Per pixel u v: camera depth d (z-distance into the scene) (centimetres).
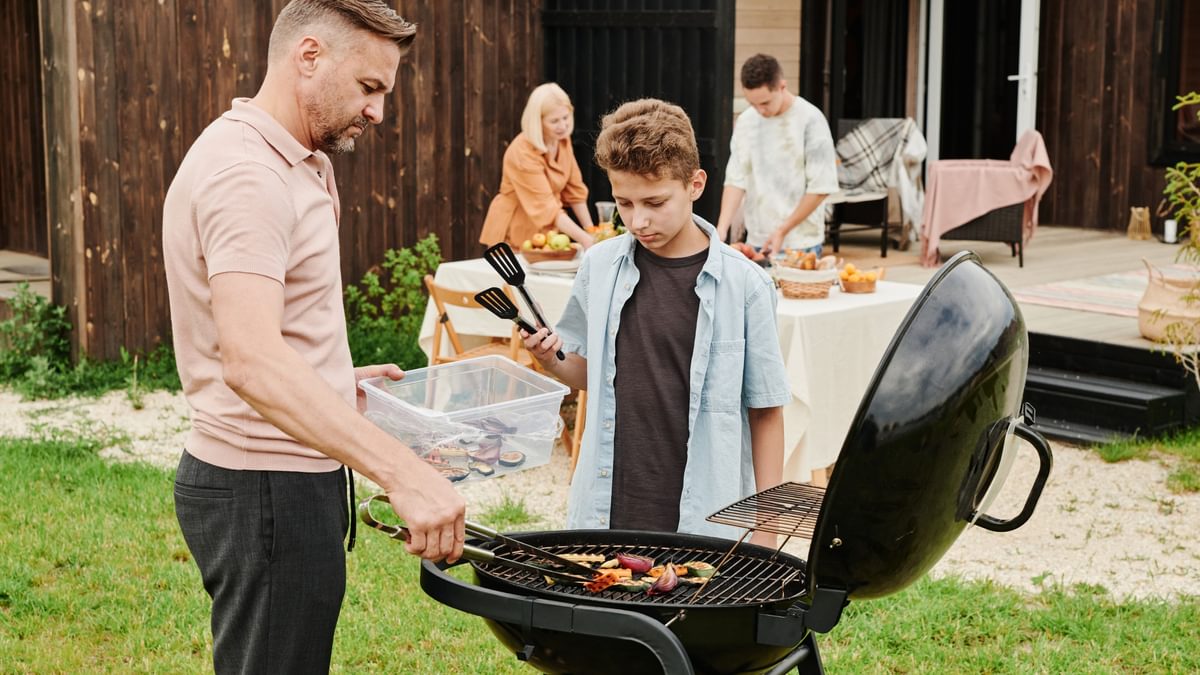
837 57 1121
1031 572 461
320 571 227
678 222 253
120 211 754
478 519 511
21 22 960
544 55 912
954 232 960
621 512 266
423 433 235
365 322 822
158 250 769
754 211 653
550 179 667
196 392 225
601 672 205
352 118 221
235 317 203
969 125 1195
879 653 380
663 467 263
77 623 406
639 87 855
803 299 532
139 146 755
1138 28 1122
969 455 199
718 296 261
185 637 395
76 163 737
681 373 263
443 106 870
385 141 845
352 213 835
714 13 810
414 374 264
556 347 267
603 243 275
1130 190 1145
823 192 628
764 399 263
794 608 206
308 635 228
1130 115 1138
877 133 1045
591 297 271
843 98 1131
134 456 596
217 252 206
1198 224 568
